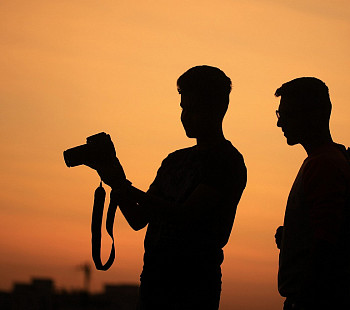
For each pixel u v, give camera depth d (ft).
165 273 22.20
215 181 22.48
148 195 22.18
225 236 22.95
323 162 20.80
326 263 19.94
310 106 21.90
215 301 22.44
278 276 22.03
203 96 23.13
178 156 24.16
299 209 21.35
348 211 20.65
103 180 22.88
